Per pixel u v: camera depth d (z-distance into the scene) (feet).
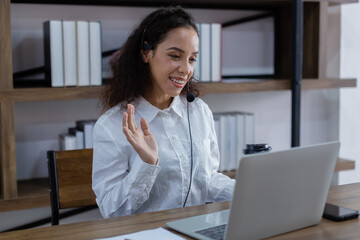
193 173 5.33
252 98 9.62
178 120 5.44
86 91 7.17
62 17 7.92
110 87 5.42
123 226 3.82
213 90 8.01
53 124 8.06
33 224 8.02
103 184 4.80
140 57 5.20
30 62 7.80
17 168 7.88
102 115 5.21
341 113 10.15
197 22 8.85
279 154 3.31
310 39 9.25
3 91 6.65
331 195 4.75
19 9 7.63
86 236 3.60
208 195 5.47
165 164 5.10
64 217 8.26
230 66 9.32
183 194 5.19
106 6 8.16
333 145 3.65
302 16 8.75
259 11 9.40
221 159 8.49
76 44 7.18
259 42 9.51
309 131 10.35
